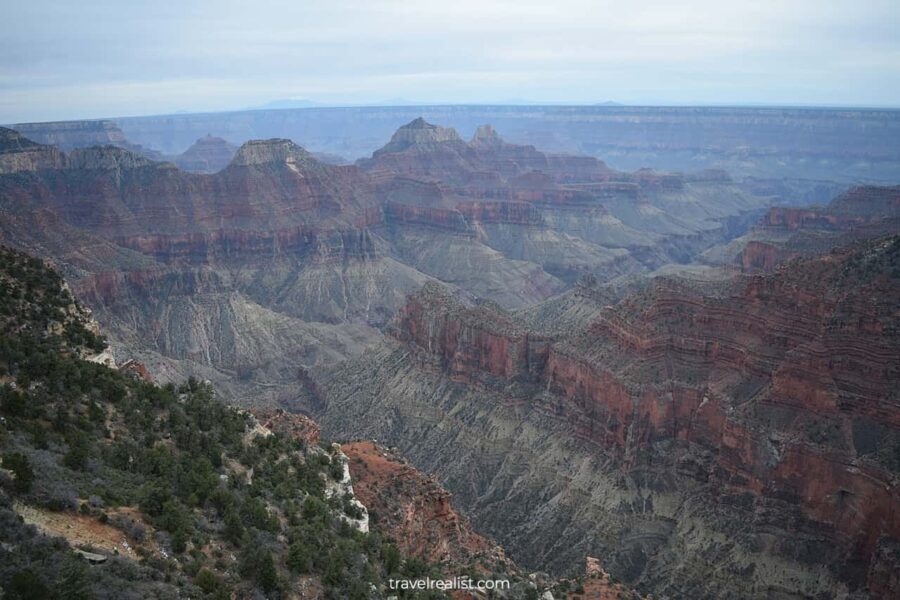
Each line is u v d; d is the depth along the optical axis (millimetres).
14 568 36906
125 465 55188
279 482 65875
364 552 60188
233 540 50625
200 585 43375
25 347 64000
